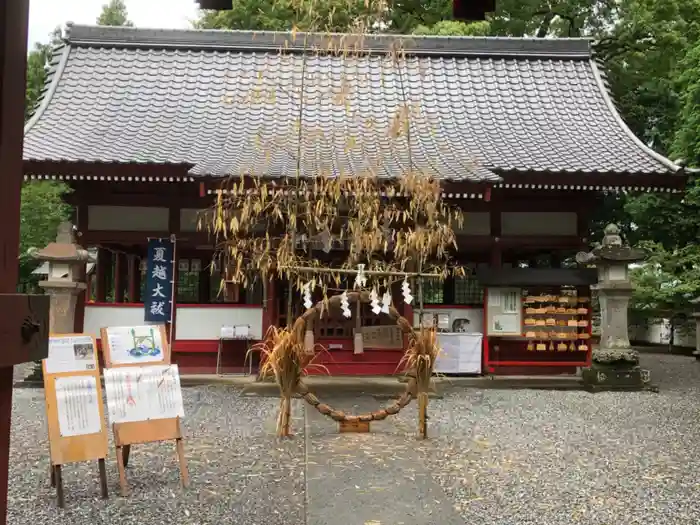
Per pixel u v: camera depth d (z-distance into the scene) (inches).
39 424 308.8
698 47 610.2
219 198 367.9
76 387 195.5
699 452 260.1
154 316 477.7
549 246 507.5
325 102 573.3
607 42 870.4
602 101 601.0
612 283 454.0
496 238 501.4
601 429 306.3
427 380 284.2
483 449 261.4
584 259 478.3
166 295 481.1
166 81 591.8
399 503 190.2
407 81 608.4
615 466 236.4
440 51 636.7
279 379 282.8
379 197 399.9
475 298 593.3
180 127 534.0
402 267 365.1
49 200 821.9
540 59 644.1
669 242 777.6
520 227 508.7
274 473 222.2
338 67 610.2
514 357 494.9
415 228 402.3
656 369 589.0
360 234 371.9
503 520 177.2
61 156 435.5
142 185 486.9
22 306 81.7
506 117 577.0
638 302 798.5
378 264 369.7
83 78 581.0
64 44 609.6
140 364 209.5
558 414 347.3
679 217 743.7
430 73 619.2
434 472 225.3
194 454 249.8
